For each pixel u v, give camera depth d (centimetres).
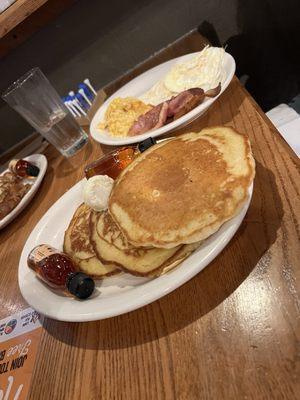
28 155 63
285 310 21
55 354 28
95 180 32
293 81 76
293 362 19
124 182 30
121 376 24
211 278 26
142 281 28
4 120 72
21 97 50
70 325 30
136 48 67
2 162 71
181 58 53
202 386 21
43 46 64
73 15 62
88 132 56
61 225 38
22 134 75
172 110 42
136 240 26
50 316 28
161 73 54
